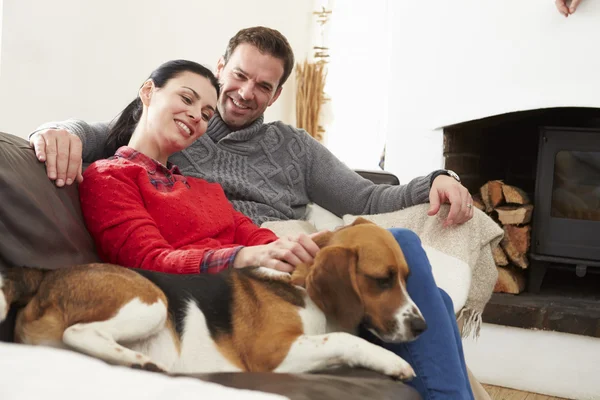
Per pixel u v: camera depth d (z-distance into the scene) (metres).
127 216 1.56
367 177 2.69
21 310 1.13
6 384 0.71
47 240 1.42
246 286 1.33
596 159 3.10
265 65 2.30
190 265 1.46
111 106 3.24
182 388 0.75
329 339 1.22
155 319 1.17
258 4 4.24
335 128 4.66
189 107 1.79
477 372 3.11
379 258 1.33
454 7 3.25
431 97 3.32
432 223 2.13
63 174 1.57
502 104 3.18
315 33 4.71
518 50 3.14
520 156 3.70
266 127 2.43
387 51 4.48
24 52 2.77
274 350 1.23
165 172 1.79
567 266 3.41
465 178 3.51
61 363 0.78
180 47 3.66
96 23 3.11
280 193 2.34
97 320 1.13
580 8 3.02
